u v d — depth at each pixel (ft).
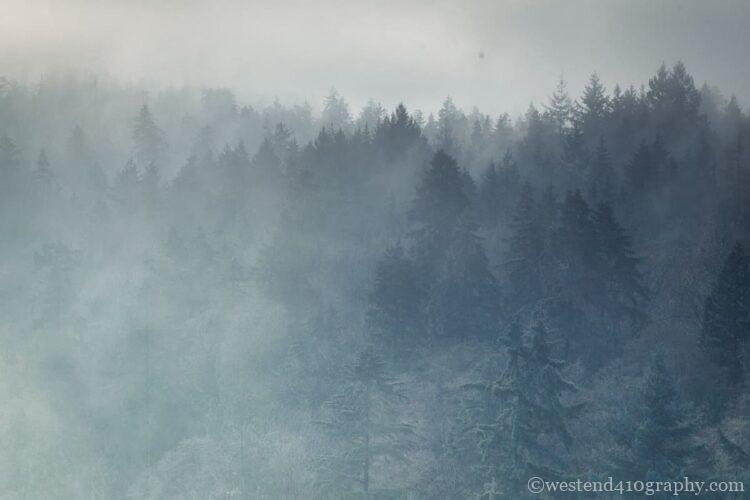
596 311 191.62
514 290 203.41
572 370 168.25
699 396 154.40
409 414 159.84
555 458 105.29
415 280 194.90
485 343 188.14
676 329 184.14
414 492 128.88
